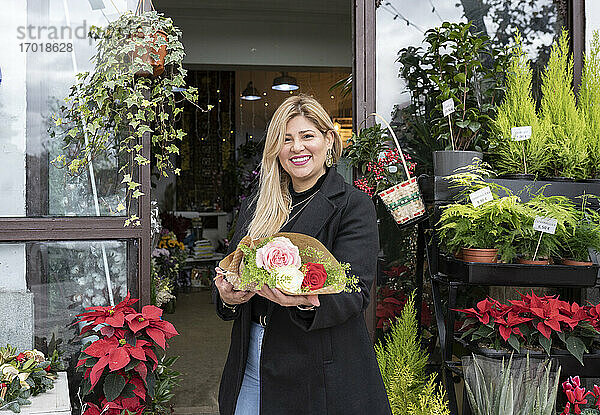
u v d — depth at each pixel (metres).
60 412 2.12
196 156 9.12
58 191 2.70
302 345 1.74
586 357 2.40
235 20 6.18
